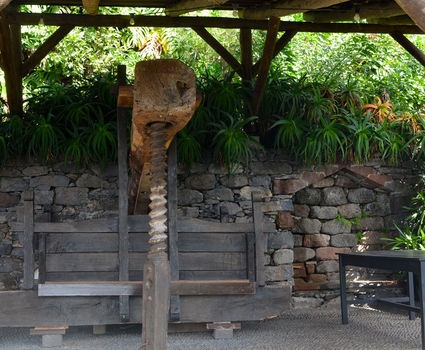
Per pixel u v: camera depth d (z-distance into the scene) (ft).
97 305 13.07
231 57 19.75
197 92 9.19
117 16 18.33
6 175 18.30
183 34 26.81
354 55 24.81
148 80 8.48
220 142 18.54
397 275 21.20
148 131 9.39
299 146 19.29
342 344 13.41
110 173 18.67
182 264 13.52
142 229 13.52
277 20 17.20
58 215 18.37
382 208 21.62
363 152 20.39
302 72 25.17
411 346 13.10
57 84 21.54
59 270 13.15
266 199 19.39
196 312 13.41
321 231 21.15
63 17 18.01
